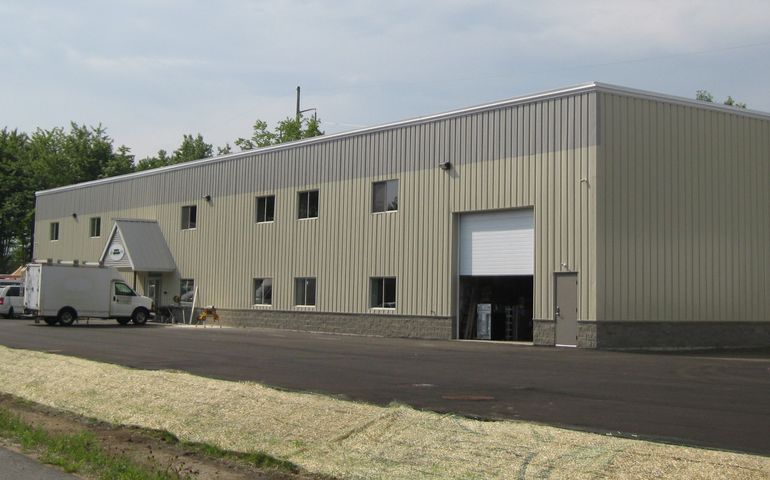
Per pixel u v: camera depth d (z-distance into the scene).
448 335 30.19
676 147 27.69
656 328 26.61
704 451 8.62
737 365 20.09
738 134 29.27
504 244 28.92
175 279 45.31
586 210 26.06
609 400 13.62
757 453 9.29
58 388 16.03
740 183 29.19
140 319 40.94
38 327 36.97
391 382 16.19
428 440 9.95
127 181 50.50
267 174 39.44
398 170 32.59
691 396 14.11
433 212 31.06
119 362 20.12
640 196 26.72
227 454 10.85
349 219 34.66
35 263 38.75
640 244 26.59
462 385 15.70
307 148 37.19
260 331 36.34
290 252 37.62
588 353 24.14
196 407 13.00
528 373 17.91
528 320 29.95
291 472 9.84
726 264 28.55
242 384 14.20
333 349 25.03
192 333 33.72
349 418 11.24
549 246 27.02
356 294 34.00
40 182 85.75
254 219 40.03
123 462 10.08
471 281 30.58
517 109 28.41
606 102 26.30
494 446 9.42
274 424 11.55
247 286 40.09
